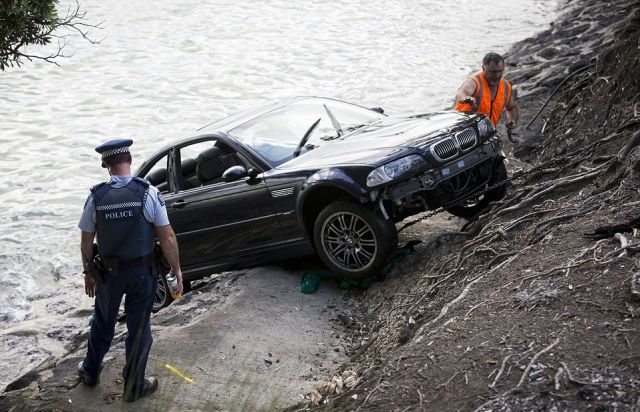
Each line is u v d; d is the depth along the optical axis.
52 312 8.99
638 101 8.34
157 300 8.52
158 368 6.07
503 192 7.86
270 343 6.34
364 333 6.37
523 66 16.56
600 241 5.13
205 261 7.99
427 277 6.31
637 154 6.07
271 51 20.36
